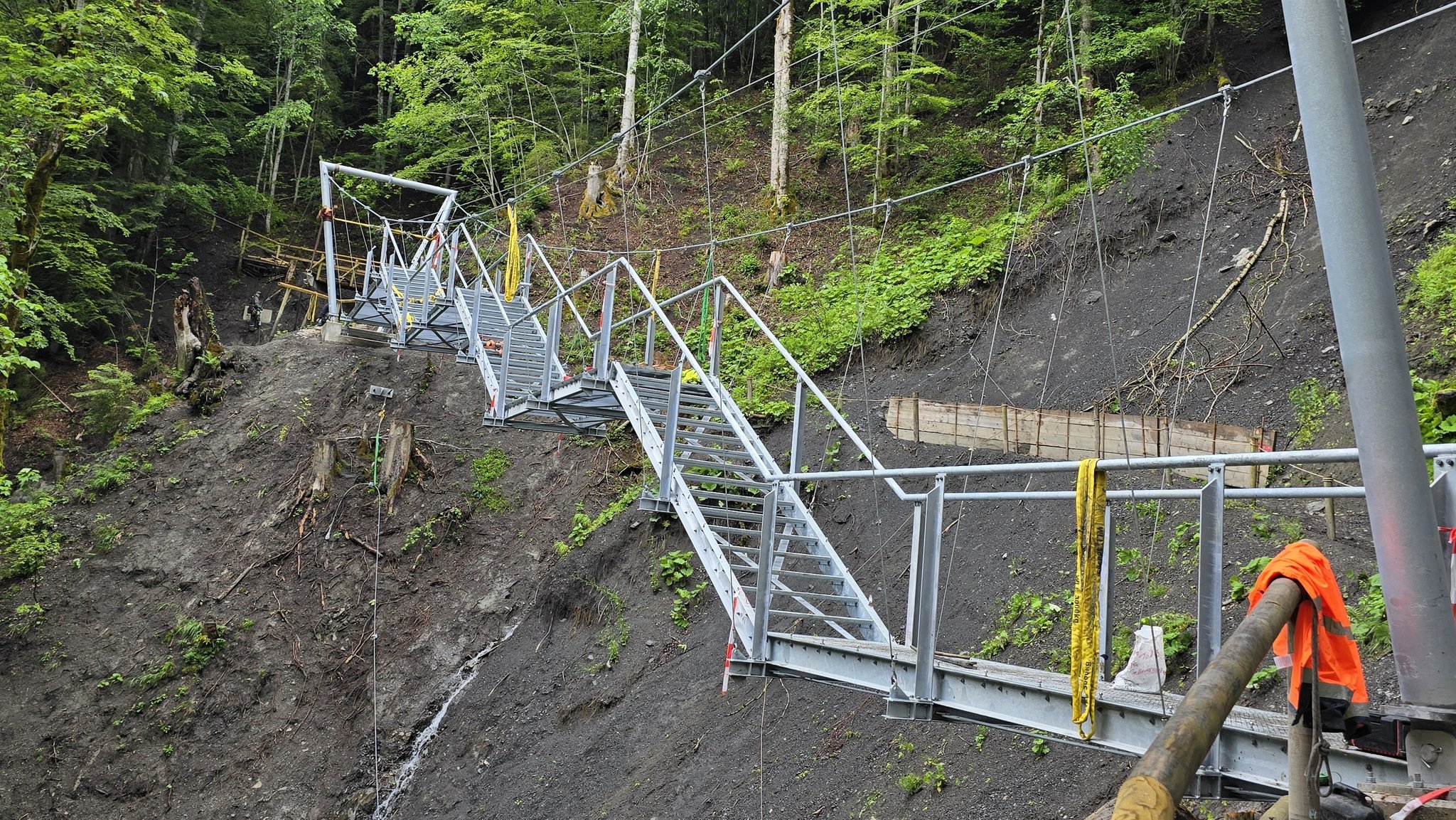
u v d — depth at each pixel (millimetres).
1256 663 1743
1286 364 9969
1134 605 8094
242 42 30453
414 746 13000
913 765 7934
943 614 9602
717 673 10758
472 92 24125
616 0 26250
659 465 8070
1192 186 13406
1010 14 22219
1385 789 2926
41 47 15656
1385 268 2465
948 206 17812
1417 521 2416
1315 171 2531
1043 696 4234
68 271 22734
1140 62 18516
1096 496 3861
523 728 12078
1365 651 6402
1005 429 9195
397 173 28672
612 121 26750
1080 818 6441
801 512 7820
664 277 19547
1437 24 13930
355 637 14438
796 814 8359
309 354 19781
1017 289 13797
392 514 15820
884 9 22875
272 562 15508
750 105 26922
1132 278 12820
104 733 13898
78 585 15969
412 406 18016
